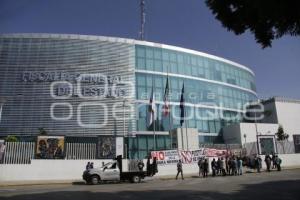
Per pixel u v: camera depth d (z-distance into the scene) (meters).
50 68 46.16
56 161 30.11
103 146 31.88
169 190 17.80
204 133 53.53
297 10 6.95
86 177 26.12
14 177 28.66
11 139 36.91
